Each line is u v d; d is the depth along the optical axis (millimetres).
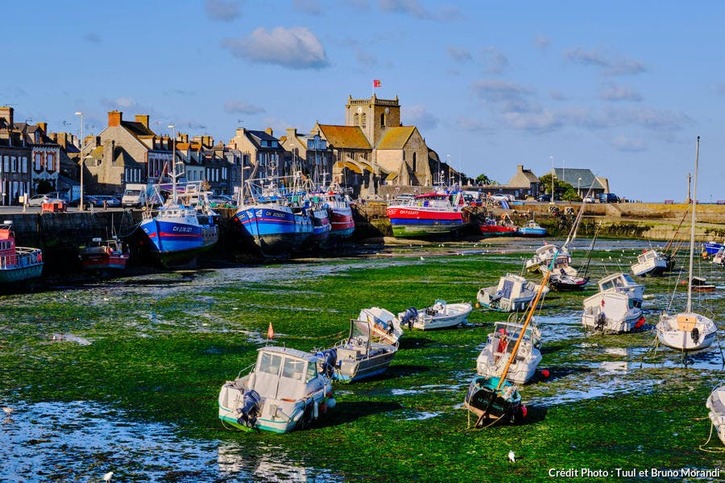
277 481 29703
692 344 48375
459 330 55312
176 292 69188
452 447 33094
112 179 148625
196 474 30156
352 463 31344
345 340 46688
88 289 69312
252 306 63156
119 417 35969
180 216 90438
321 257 107500
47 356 45781
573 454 32625
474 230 150000
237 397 34125
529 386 42094
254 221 102125
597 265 101375
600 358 48344
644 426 35938
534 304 40969
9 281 64125
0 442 32688
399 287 76000
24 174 124875
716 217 169125
